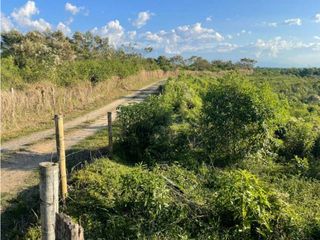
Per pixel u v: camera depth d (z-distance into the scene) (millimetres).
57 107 20078
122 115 13000
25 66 25625
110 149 11789
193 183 10234
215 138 13680
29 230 7109
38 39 41500
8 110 15953
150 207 7527
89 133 15297
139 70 48750
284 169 13062
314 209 9102
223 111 13562
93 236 7180
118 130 13289
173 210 7715
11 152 12344
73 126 16844
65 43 44250
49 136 14758
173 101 18734
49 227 4754
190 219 7852
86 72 27766
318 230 7773
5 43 40156
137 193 7801
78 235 4484
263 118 13359
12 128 15672
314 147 15633
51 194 4711
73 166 10375
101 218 7730
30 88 19641
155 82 50531
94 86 27078
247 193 7867
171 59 84312
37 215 7719
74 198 8156
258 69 106188
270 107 13531
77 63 30031
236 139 13539
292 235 7602
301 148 15477
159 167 10961
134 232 7234
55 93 20188
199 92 26984
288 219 7777
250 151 13562
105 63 35375
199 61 87500
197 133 13992
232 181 8336
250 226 7602
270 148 14867
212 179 10781
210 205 8242
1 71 21312
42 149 12766
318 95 52125
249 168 12766
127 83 38906
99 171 9492
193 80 36094
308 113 27047
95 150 12352
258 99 13594
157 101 14055
